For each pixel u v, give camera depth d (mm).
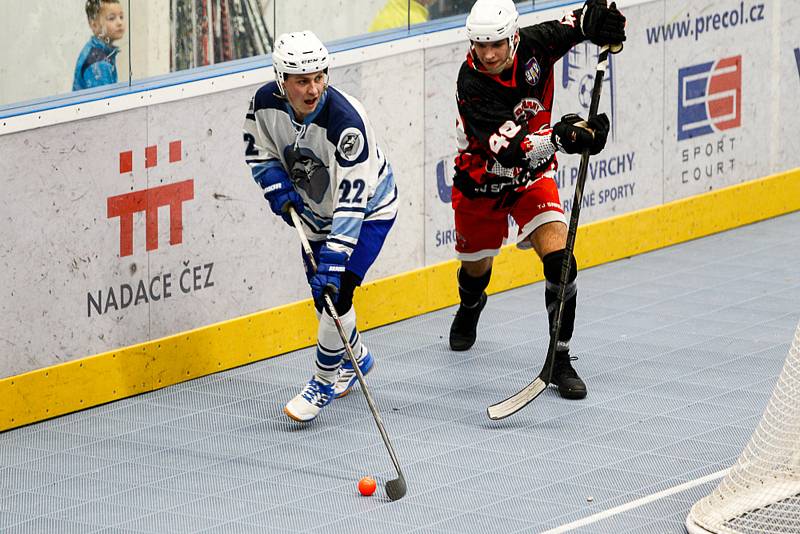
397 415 16922
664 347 18891
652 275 22047
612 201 22828
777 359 18359
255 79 18578
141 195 17609
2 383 16609
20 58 16391
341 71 19531
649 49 22953
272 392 17875
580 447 15836
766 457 13844
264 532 13953
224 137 18359
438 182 20875
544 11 21797
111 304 17516
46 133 16625
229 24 18328
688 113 23656
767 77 24719
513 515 14172
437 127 20750
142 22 17422
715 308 20391
